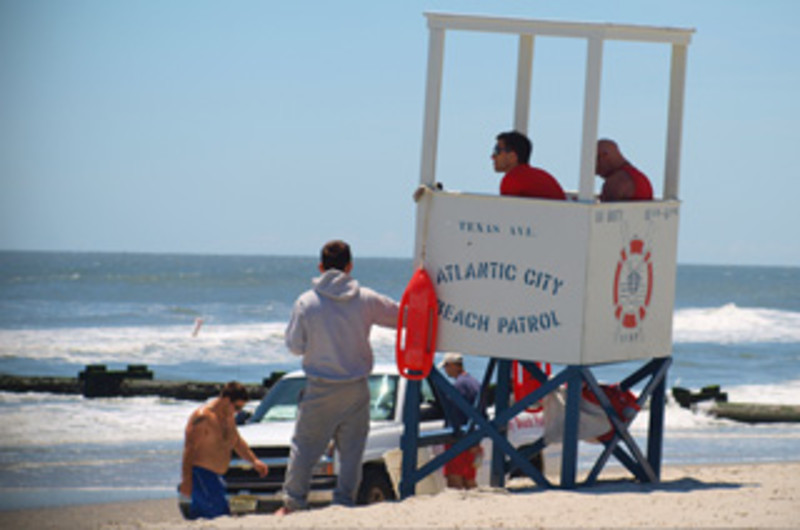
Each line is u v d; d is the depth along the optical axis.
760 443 75.50
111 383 95.25
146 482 53.12
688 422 89.19
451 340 26.39
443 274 26.44
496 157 26.97
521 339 25.64
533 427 39.91
